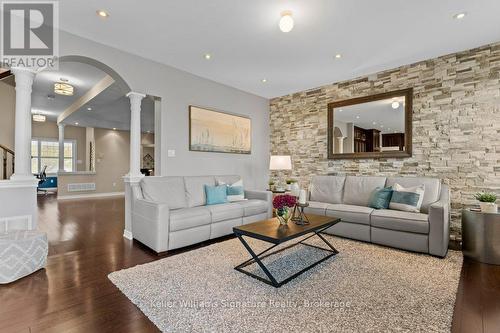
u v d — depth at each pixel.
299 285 2.15
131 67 3.56
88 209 5.90
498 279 2.30
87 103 5.90
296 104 5.42
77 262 2.67
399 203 3.36
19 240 2.27
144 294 1.99
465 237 2.88
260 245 3.22
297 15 2.65
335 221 2.82
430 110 3.74
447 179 3.59
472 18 2.69
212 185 4.17
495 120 3.24
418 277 2.30
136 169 3.61
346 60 3.80
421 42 3.23
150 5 2.49
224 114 4.84
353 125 4.54
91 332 1.56
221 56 3.67
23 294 2.00
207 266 2.54
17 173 2.72
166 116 3.96
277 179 5.74
